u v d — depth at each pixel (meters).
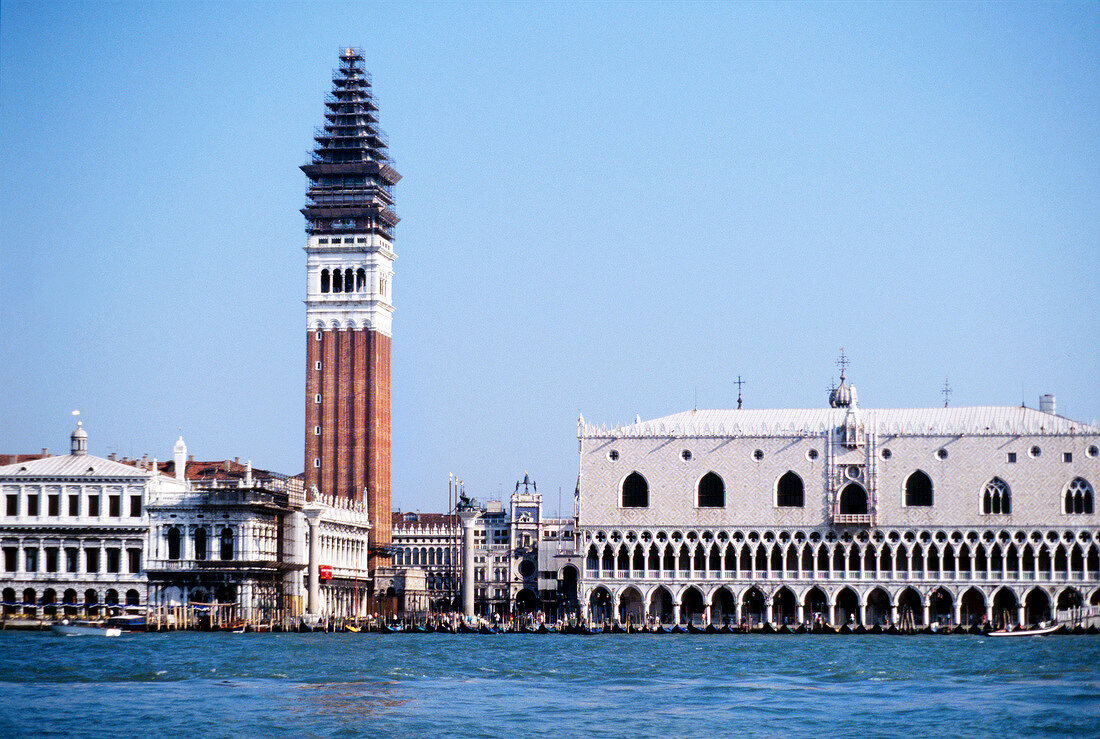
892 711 118.38
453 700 124.88
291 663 154.25
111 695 125.19
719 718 115.38
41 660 154.25
